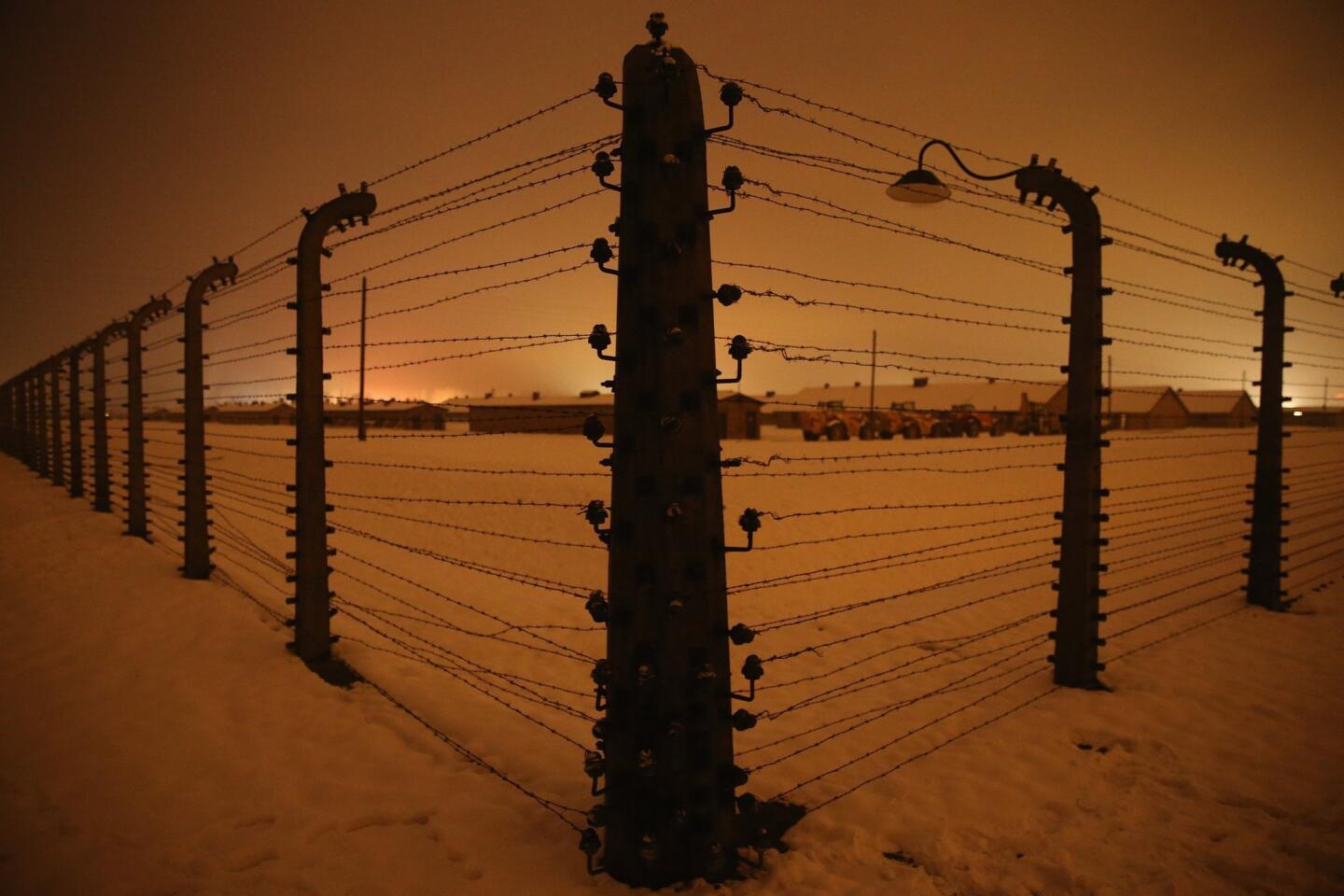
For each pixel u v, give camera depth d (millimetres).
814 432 30375
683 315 2816
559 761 3945
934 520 13344
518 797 3484
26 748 3725
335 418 37406
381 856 2943
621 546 2863
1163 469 18984
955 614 7535
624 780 2846
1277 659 5457
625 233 2846
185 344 6930
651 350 2801
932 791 3566
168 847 2953
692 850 2857
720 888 2814
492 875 2846
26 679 4539
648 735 2814
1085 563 4969
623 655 2855
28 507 10969
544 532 11625
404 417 36406
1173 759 3861
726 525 12117
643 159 2795
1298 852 3004
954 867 2949
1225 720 4352
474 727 4305
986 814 3350
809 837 3182
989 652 5969
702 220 2863
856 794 3562
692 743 2852
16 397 18547
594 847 2812
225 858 2900
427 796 3439
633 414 2830
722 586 2953
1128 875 2879
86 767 3559
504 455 19594
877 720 4582
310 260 5035
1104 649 5777
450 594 8172
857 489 15125
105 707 4176
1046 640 6305
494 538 11211
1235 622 6523
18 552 7922
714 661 2910
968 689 5090
